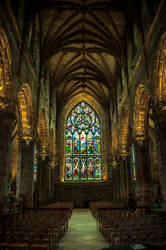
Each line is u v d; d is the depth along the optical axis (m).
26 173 19.12
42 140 26.89
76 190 35.56
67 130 39.25
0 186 12.83
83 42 24.83
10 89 14.24
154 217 11.41
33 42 20.84
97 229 14.93
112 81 30.66
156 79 14.91
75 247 9.80
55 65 29.55
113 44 23.58
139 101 19.58
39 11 19.52
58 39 23.22
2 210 12.50
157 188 29.50
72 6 20.23
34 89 20.34
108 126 37.41
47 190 28.62
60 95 36.84
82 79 33.66
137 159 19.67
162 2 13.27
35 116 20.56
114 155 33.19
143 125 19.86
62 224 11.64
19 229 8.62
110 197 35.19
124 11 20.59
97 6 20.41
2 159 13.25
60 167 36.56
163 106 14.52
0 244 7.57
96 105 39.97
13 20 14.16
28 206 18.47
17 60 15.22
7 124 13.88
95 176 36.97
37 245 7.52
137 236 8.21
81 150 38.22
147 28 16.34
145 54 16.59
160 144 14.17
